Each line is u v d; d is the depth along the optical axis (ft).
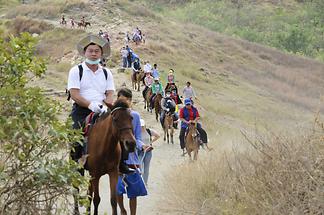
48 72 104.53
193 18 328.70
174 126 69.87
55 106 18.40
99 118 26.14
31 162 17.93
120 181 27.53
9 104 17.35
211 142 52.31
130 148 23.99
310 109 126.72
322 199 20.77
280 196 22.77
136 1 350.43
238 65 185.26
